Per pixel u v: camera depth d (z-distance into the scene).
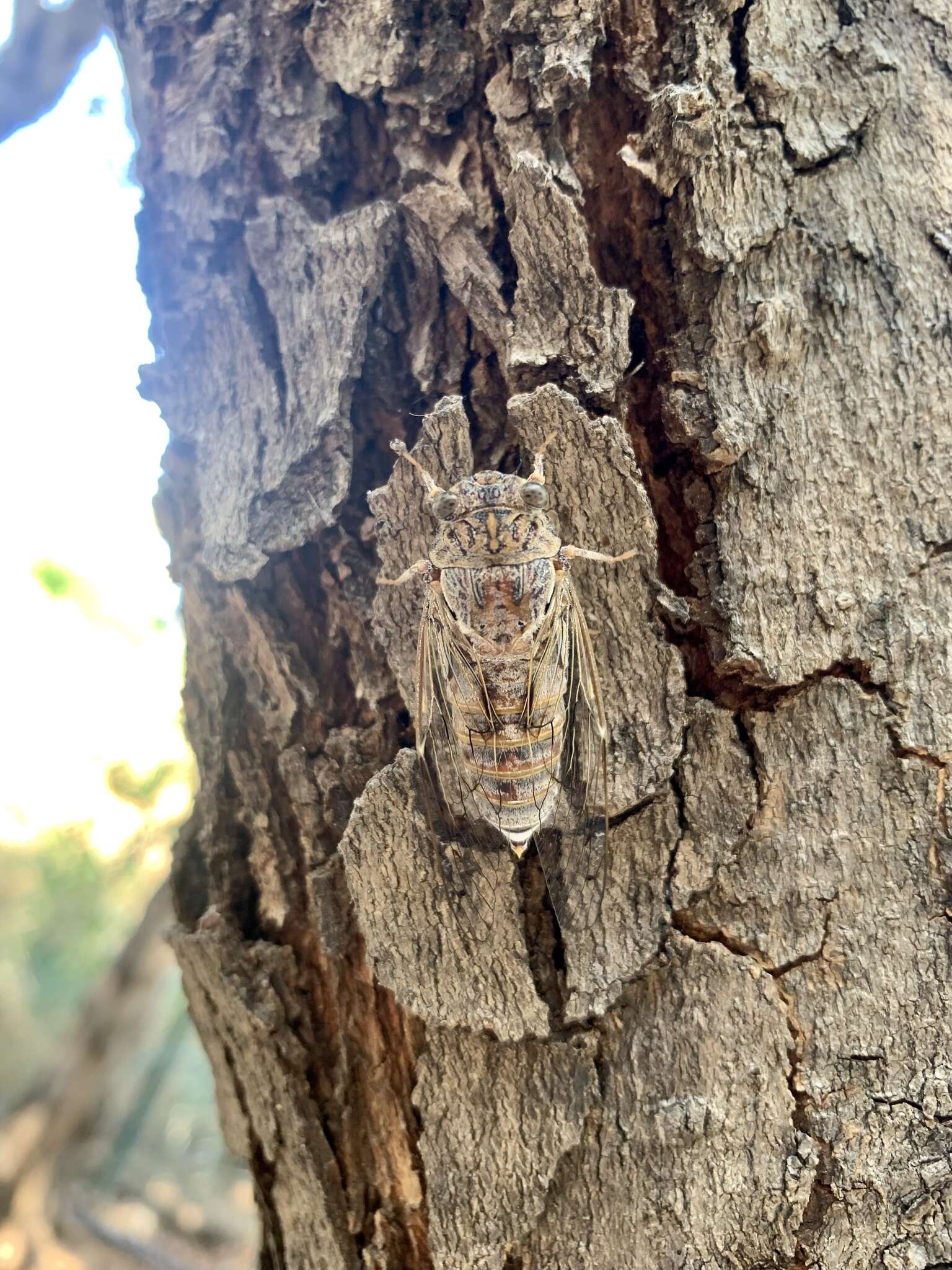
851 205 0.08
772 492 0.07
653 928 0.08
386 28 0.08
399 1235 0.08
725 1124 0.07
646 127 0.08
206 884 0.09
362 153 0.09
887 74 0.08
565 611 0.08
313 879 0.08
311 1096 0.08
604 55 0.08
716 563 0.08
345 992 0.08
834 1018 0.07
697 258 0.08
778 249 0.08
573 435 0.08
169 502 0.09
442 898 0.08
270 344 0.09
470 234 0.08
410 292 0.08
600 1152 0.08
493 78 0.08
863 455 0.08
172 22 0.09
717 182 0.07
